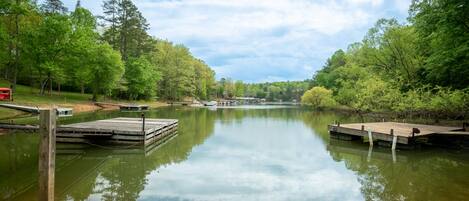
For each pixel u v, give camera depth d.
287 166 13.24
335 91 63.03
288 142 19.52
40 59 38.16
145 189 9.95
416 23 24.14
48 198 6.72
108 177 11.26
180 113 43.97
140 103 58.22
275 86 148.75
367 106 36.09
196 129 25.97
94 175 11.47
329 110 57.66
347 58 53.84
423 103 25.09
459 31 19.56
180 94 77.88
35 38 37.28
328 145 18.56
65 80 47.66
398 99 29.97
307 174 12.01
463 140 17.62
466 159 14.90
